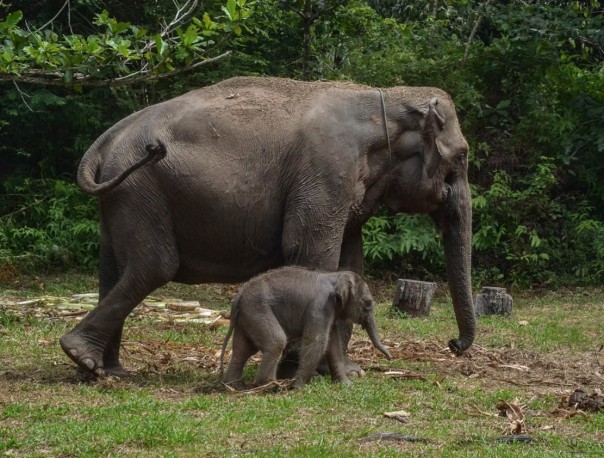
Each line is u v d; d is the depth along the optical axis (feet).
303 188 30.86
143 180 30.22
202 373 32.78
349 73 69.82
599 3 82.17
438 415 27.07
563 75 72.49
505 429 25.72
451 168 33.58
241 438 23.88
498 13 72.49
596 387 32.76
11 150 72.38
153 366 33.45
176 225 30.73
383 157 32.50
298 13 68.64
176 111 31.01
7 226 66.49
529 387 32.30
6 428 24.14
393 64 69.00
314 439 23.84
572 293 63.93
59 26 70.03
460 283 34.78
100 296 31.83
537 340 43.73
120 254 30.58
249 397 27.94
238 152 30.81
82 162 30.45
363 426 25.44
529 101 69.51
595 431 26.03
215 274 31.76
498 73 71.51
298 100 31.78
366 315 29.96
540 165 66.13
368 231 66.90
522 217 67.31
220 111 31.07
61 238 66.64
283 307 29.32
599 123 70.33
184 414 26.08
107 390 29.12
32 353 35.63
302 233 30.86
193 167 30.30
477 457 22.70
